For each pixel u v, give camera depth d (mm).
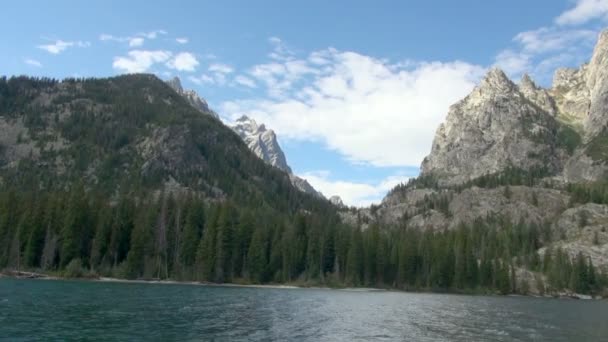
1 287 105688
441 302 141375
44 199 180625
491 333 74500
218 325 68188
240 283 185125
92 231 179625
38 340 51625
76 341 52188
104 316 70188
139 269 173625
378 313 97250
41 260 164875
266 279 192625
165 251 185000
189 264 184375
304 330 68250
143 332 59312
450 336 70000
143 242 175750
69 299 88688
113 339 54250
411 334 70188
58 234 172250
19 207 173875
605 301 199500
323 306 106062
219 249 183875
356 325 76812
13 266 159625
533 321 94500
